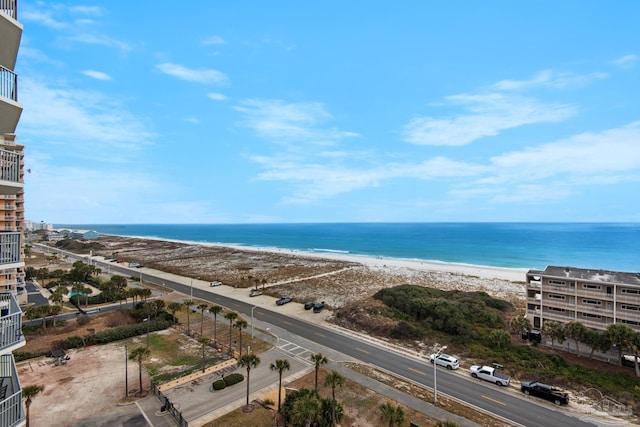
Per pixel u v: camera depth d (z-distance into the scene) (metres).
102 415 34.25
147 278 112.75
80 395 38.16
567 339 51.25
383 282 105.50
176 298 85.44
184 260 159.25
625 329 42.38
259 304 79.81
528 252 184.75
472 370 44.06
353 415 34.66
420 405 36.88
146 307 66.88
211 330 60.66
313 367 46.03
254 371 44.50
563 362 45.12
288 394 34.69
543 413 35.62
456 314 59.16
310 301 81.38
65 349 51.38
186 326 62.72
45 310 58.78
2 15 17.38
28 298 82.12
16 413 16.55
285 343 54.88
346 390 39.88
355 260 163.38
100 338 53.94
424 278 112.81
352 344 54.84
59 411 34.94
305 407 30.23
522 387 39.84
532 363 45.62
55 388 39.75
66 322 62.84
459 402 37.69
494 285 102.62
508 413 35.56
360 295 87.94
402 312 66.69
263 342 55.16
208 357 48.66
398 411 29.19
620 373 42.25
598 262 146.88
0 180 17.91
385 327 60.03
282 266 139.38
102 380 41.72
